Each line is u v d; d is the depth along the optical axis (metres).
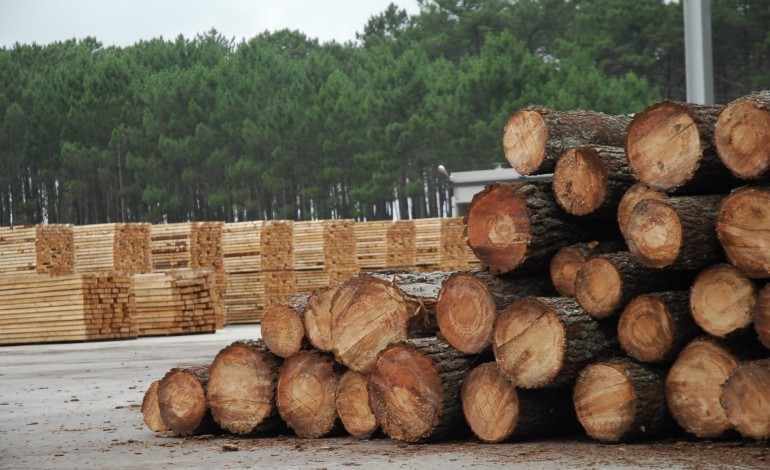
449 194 144.62
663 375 13.77
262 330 16.36
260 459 14.17
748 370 12.64
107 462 14.58
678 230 13.04
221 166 145.38
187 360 32.44
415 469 12.66
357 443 15.14
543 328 13.88
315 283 57.56
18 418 20.14
